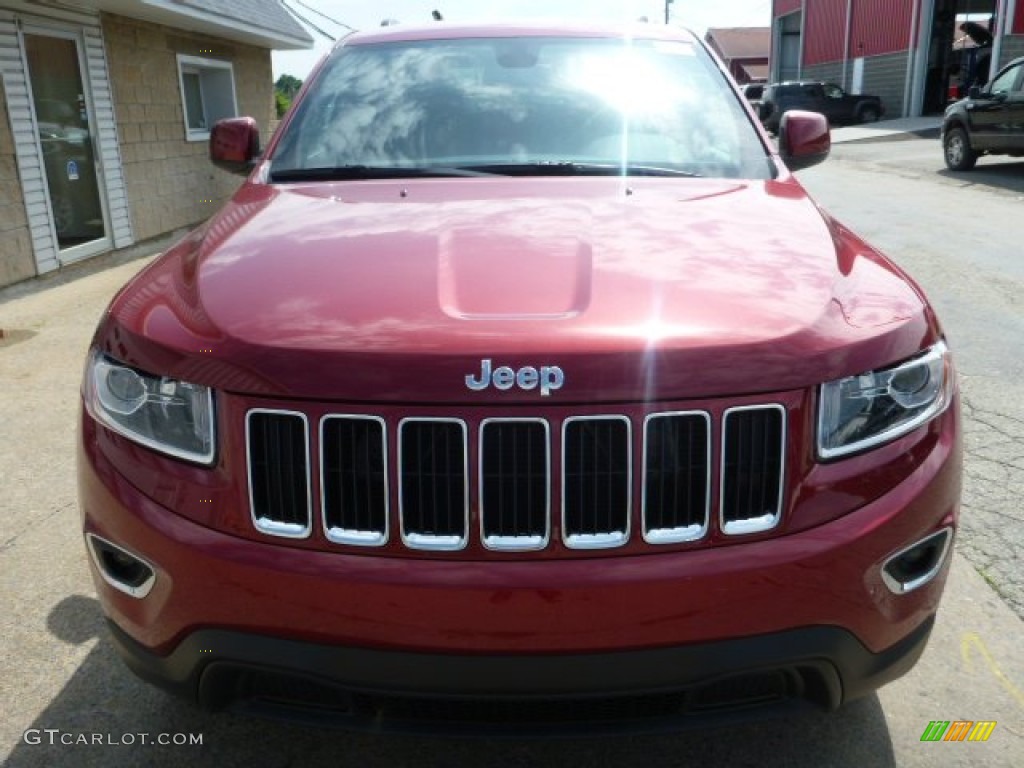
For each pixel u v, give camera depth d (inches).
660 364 68.2
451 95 126.6
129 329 79.3
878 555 72.5
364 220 96.0
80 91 367.6
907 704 98.9
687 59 134.5
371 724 73.0
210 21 425.7
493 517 68.7
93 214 382.3
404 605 68.2
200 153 485.7
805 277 80.9
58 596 121.0
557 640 68.2
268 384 69.9
